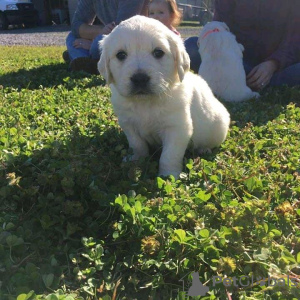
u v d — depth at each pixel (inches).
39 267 12.6
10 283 11.6
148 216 14.0
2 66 52.4
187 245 12.5
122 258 13.1
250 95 33.7
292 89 35.3
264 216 14.1
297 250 12.9
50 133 22.7
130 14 42.5
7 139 21.0
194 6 177.2
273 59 36.8
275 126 24.2
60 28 170.7
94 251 12.9
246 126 24.8
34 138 21.7
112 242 13.8
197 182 17.1
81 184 16.1
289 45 36.9
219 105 22.0
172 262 12.1
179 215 14.1
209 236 12.7
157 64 17.9
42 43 104.7
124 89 17.8
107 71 19.3
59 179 16.5
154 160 20.9
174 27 44.5
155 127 19.1
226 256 12.5
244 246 12.8
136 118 19.1
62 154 18.6
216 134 21.4
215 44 33.7
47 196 15.4
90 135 22.7
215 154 21.2
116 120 24.9
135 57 17.9
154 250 12.4
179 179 17.7
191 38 41.0
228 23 40.9
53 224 14.4
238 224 13.5
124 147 21.5
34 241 13.8
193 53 40.3
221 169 18.0
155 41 18.0
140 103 18.5
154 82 17.5
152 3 42.6
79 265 12.8
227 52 33.5
